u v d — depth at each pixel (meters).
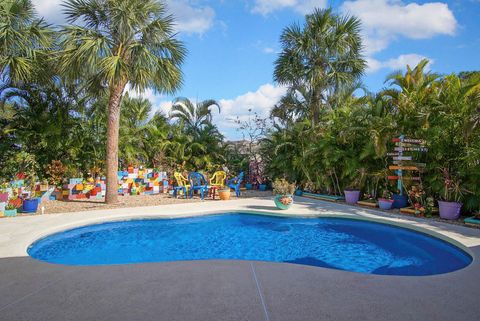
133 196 11.08
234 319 2.54
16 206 7.60
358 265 4.92
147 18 8.78
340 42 12.06
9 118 10.02
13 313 2.63
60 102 10.32
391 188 9.11
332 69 12.19
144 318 2.55
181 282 3.36
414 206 7.82
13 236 5.29
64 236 6.22
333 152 9.93
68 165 10.14
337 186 10.63
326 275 3.62
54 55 8.78
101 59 7.95
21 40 8.19
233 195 11.64
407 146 8.16
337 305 2.83
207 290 3.14
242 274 3.62
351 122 9.80
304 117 13.35
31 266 3.86
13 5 8.25
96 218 6.90
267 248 5.79
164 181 12.20
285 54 12.88
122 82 8.73
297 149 11.89
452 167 7.53
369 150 8.98
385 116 9.15
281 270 3.78
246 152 15.23
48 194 9.65
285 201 8.20
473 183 6.96
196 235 6.62
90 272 3.66
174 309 2.71
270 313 2.65
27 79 8.83
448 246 5.47
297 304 2.84
